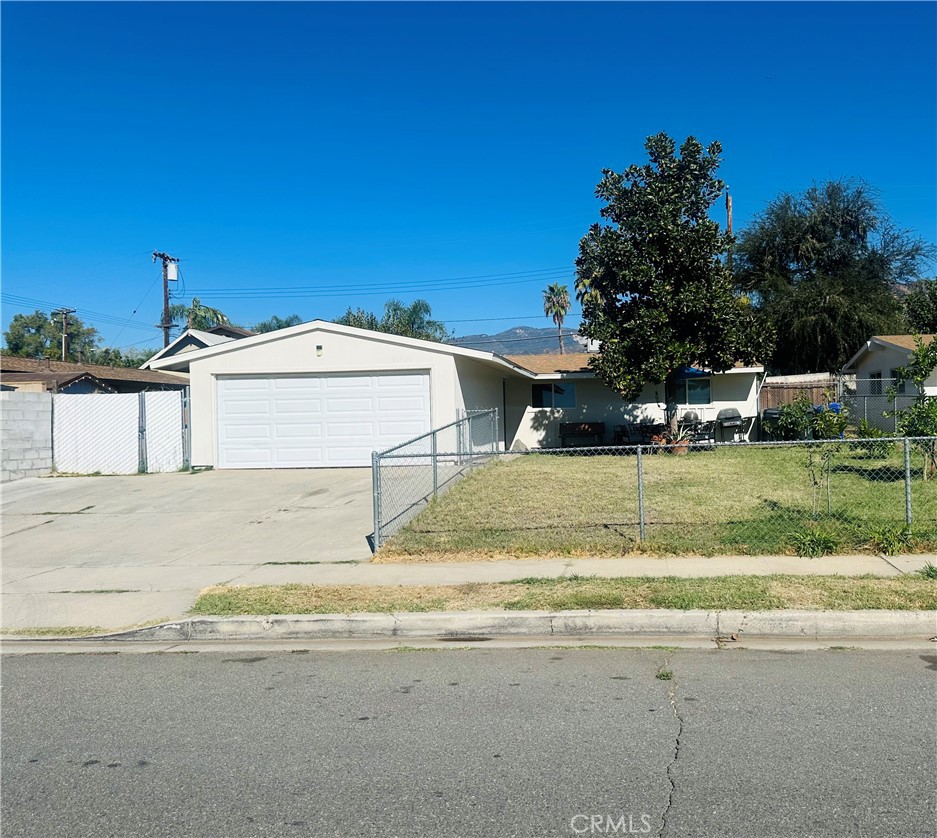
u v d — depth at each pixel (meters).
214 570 8.93
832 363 33.28
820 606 6.54
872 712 4.64
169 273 41.19
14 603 7.88
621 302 20.03
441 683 5.43
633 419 24.80
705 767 3.96
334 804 3.70
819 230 36.09
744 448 20.95
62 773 4.13
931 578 7.34
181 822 3.58
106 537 11.07
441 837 3.38
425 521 10.73
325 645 6.58
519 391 25.36
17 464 16.84
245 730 4.66
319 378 17.62
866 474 14.12
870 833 3.32
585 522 10.33
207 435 17.72
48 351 55.03
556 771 3.96
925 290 35.00
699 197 19.25
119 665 6.13
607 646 6.23
